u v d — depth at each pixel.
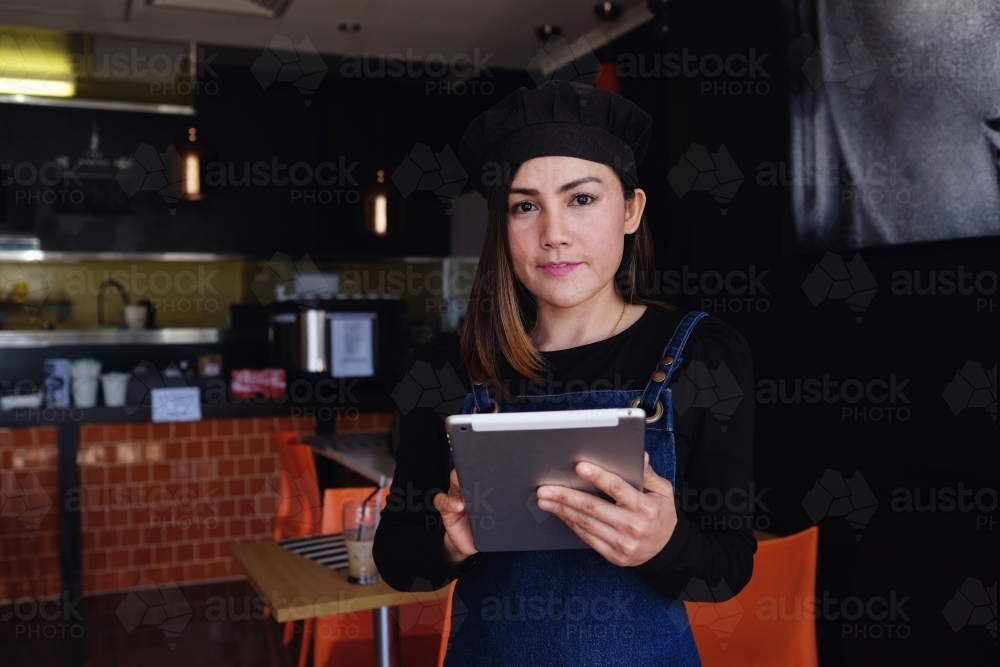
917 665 1.96
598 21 4.48
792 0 2.30
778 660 1.80
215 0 4.26
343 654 2.24
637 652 1.02
